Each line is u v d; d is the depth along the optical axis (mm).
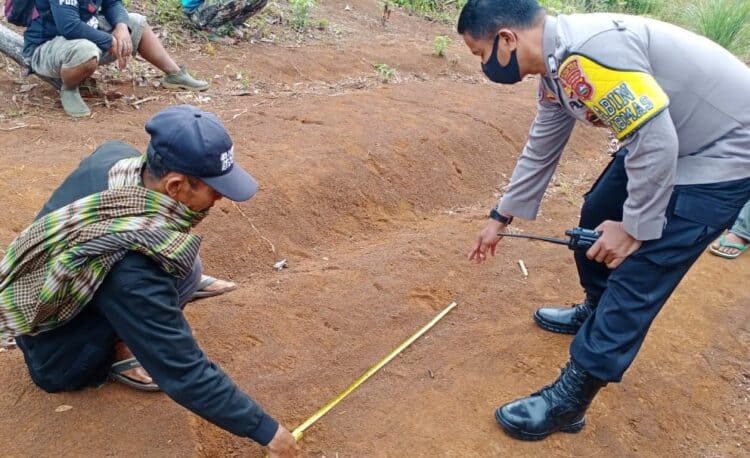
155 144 1905
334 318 3285
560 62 2119
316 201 4199
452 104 5855
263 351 3010
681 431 2900
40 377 2447
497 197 5000
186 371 1979
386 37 7816
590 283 3096
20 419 2430
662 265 2322
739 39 9086
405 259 3863
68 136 4355
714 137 2266
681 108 2238
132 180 2043
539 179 2891
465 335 3299
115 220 1964
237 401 2061
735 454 2820
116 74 5398
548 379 3037
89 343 2318
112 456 2348
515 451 2650
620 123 2062
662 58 2186
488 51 2256
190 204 2008
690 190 2283
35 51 4609
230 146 1962
